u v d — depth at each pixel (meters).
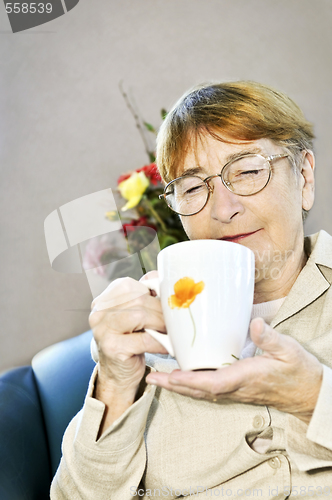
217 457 0.67
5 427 0.80
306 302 0.69
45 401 0.92
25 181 0.88
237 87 0.72
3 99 1.01
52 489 0.70
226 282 0.46
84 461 0.64
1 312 0.91
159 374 0.48
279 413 0.65
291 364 0.49
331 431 0.52
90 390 0.63
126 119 1.61
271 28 1.77
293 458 0.58
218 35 1.78
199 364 0.48
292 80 1.77
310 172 0.75
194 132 0.70
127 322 0.55
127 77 1.64
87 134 1.33
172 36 1.76
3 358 1.01
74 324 1.02
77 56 1.36
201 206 0.71
